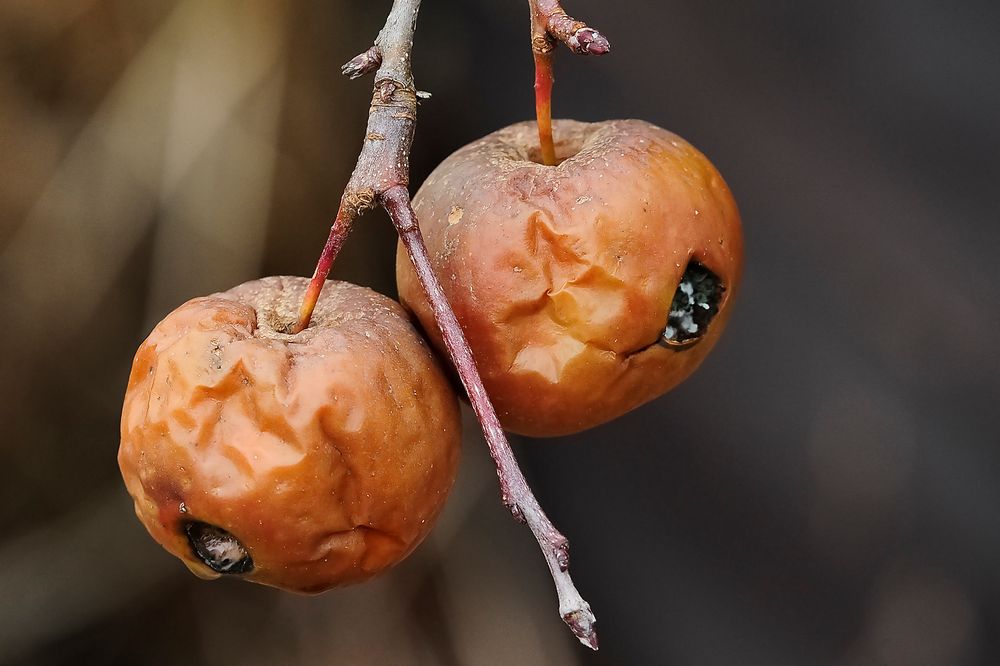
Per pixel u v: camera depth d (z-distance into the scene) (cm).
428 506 51
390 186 50
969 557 63
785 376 66
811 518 67
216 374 50
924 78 61
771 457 68
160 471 50
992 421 61
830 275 65
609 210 51
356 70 51
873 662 66
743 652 71
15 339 71
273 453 50
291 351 50
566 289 51
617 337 51
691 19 66
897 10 61
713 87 66
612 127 52
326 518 50
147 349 51
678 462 71
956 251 61
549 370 51
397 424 50
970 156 61
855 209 63
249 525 50
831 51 63
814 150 64
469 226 51
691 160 52
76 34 71
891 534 65
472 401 50
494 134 53
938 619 64
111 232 72
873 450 65
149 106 72
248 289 52
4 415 72
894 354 63
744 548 70
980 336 61
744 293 67
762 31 64
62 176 71
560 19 51
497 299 51
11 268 71
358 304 51
